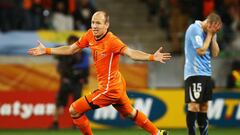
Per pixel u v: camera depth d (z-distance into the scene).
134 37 56.25
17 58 50.00
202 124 30.48
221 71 51.88
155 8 60.03
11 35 50.16
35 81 48.25
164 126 45.47
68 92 42.72
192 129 29.94
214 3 56.34
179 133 41.56
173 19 57.38
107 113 45.06
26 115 45.06
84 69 42.19
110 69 26.78
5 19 52.62
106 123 45.03
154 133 27.88
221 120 46.09
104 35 26.61
